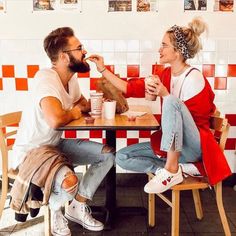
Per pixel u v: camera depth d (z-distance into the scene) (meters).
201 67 2.84
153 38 2.81
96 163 2.16
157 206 2.59
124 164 2.07
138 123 1.89
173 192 1.86
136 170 2.07
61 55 2.05
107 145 2.20
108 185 2.29
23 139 2.04
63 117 1.85
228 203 2.66
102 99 2.12
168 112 1.79
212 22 2.78
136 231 2.23
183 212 2.51
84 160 2.19
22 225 2.29
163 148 1.82
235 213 2.49
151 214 2.27
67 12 2.78
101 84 2.21
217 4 2.76
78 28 2.80
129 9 2.78
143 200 2.72
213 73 2.85
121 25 2.80
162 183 1.83
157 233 2.21
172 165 1.83
